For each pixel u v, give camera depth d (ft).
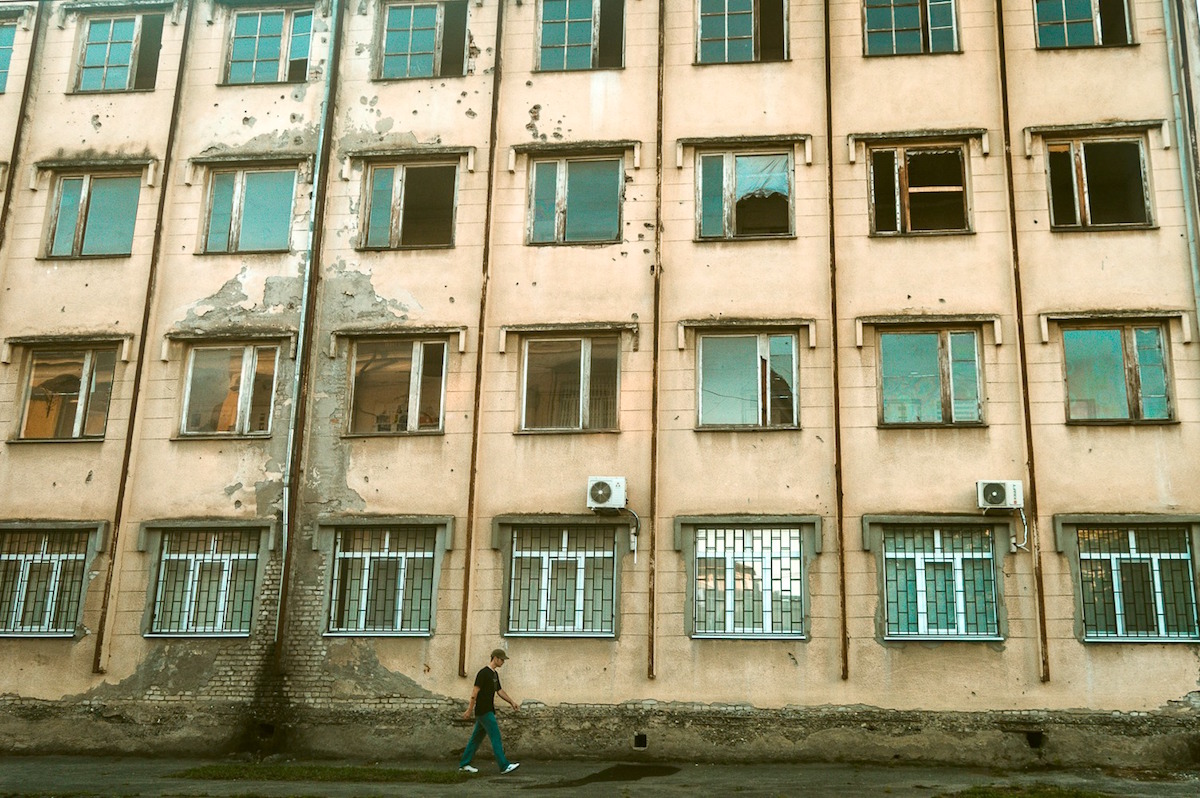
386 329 64.95
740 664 58.18
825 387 61.21
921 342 61.93
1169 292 60.03
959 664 56.85
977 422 59.77
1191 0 63.57
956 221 63.31
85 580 62.85
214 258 67.31
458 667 59.52
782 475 60.23
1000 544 58.08
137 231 68.39
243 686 60.64
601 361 63.82
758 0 68.23
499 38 68.44
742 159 65.92
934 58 65.21
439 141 67.82
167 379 65.72
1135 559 57.62
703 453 61.05
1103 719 55.26
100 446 64.95
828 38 65.57
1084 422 58.90
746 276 63.26
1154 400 59.57
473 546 60.85
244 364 66.13
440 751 58.65
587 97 67.41
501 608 60.29
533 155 67.15
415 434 63.31
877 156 64.80
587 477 61.41
